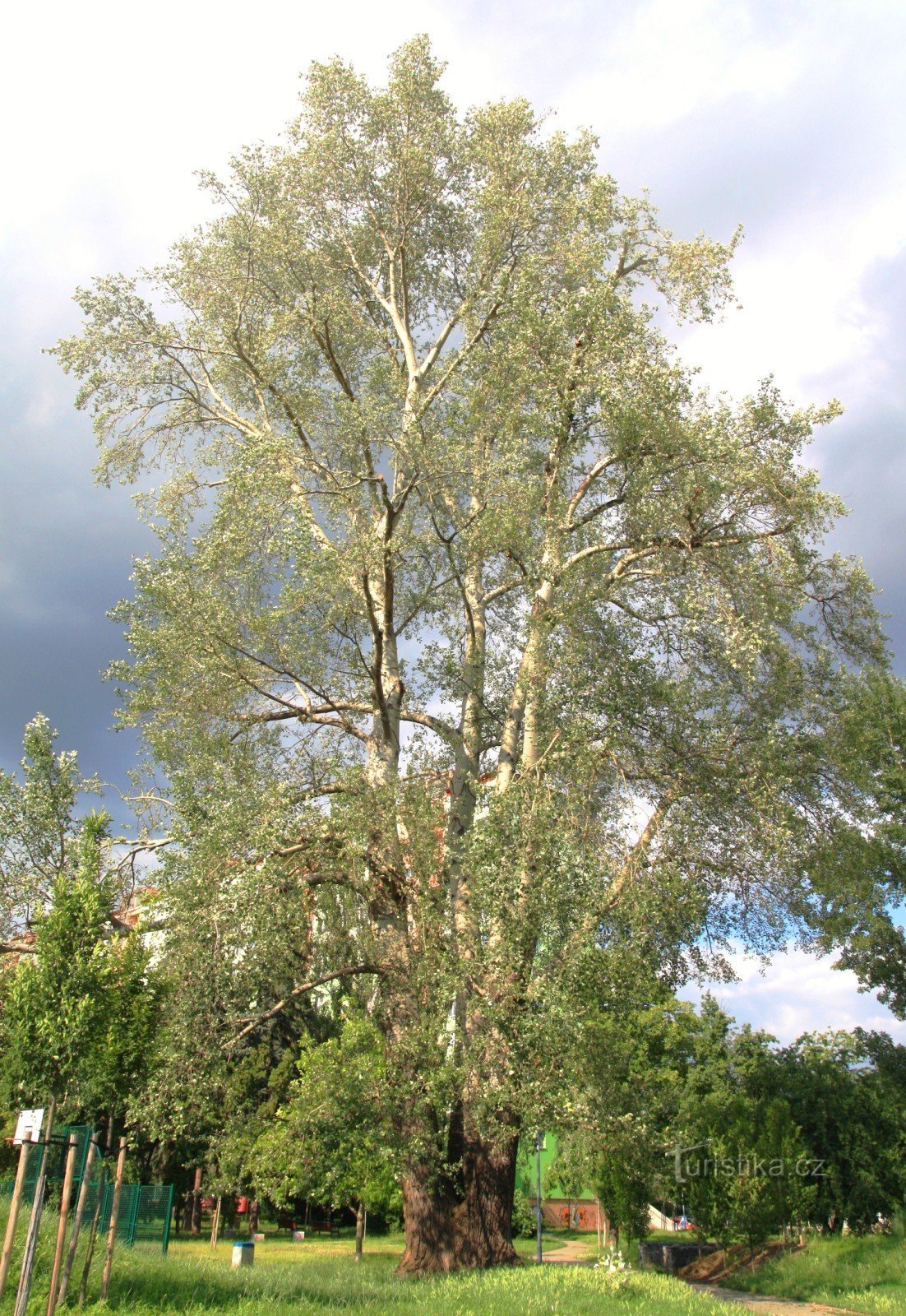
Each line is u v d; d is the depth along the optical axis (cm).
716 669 1578
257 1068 2591
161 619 1596
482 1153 1517
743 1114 2306
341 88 1933
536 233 1903
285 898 1378
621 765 1477
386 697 1722
